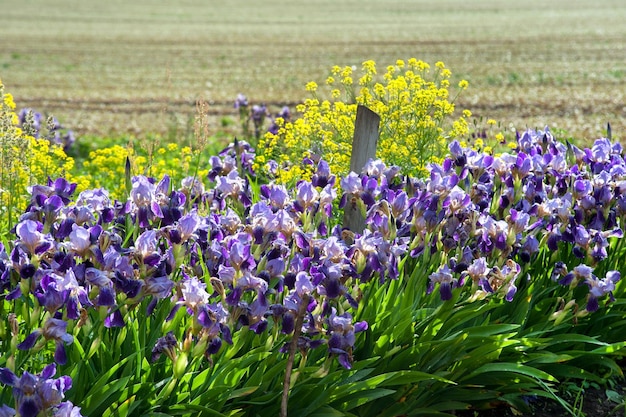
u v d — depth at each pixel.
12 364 3.55
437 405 4.64
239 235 4.19
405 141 7.30
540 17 49.41
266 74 25.64
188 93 21.59
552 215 5.16
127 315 4.04
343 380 4.20
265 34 40.59
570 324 5.15
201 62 29.47
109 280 3.60
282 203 4.51
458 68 26.23
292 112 17.86
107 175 9.96
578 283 4.87
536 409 5.05
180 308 4.16
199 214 5.18
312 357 4.28
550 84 22.33
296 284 3.78
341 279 4.16
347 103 7.95
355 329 3.91
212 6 61.50
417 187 5.16
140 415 3.84
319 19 50.34
